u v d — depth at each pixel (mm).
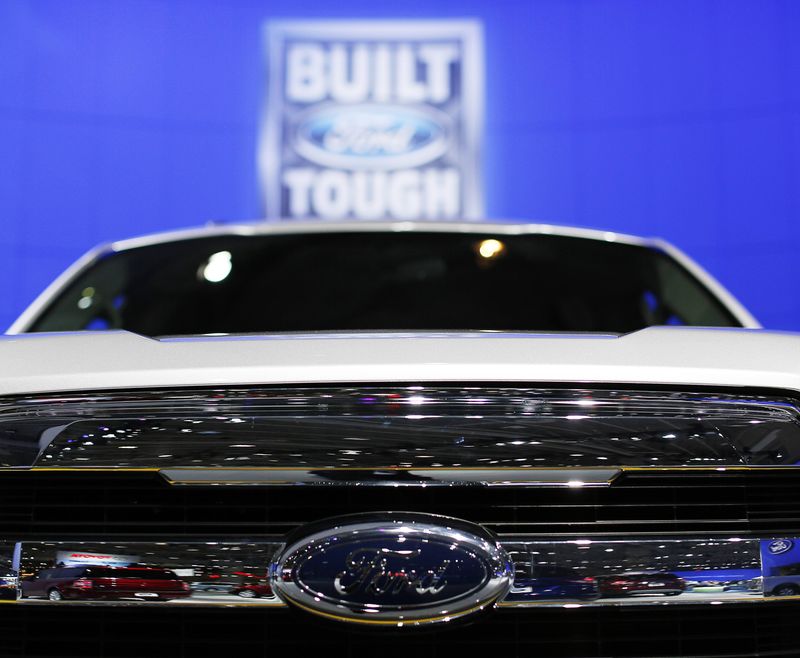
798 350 1460
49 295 2490
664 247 2781
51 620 1312
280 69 10219
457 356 1365
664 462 1324
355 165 10195
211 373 1350
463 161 10164
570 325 2340
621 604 1291
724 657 1297
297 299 2402
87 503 1324
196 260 2627
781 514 1333
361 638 1277
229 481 1307
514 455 1310
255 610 1286
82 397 1353
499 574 1283
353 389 1324
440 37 10211
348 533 1284
